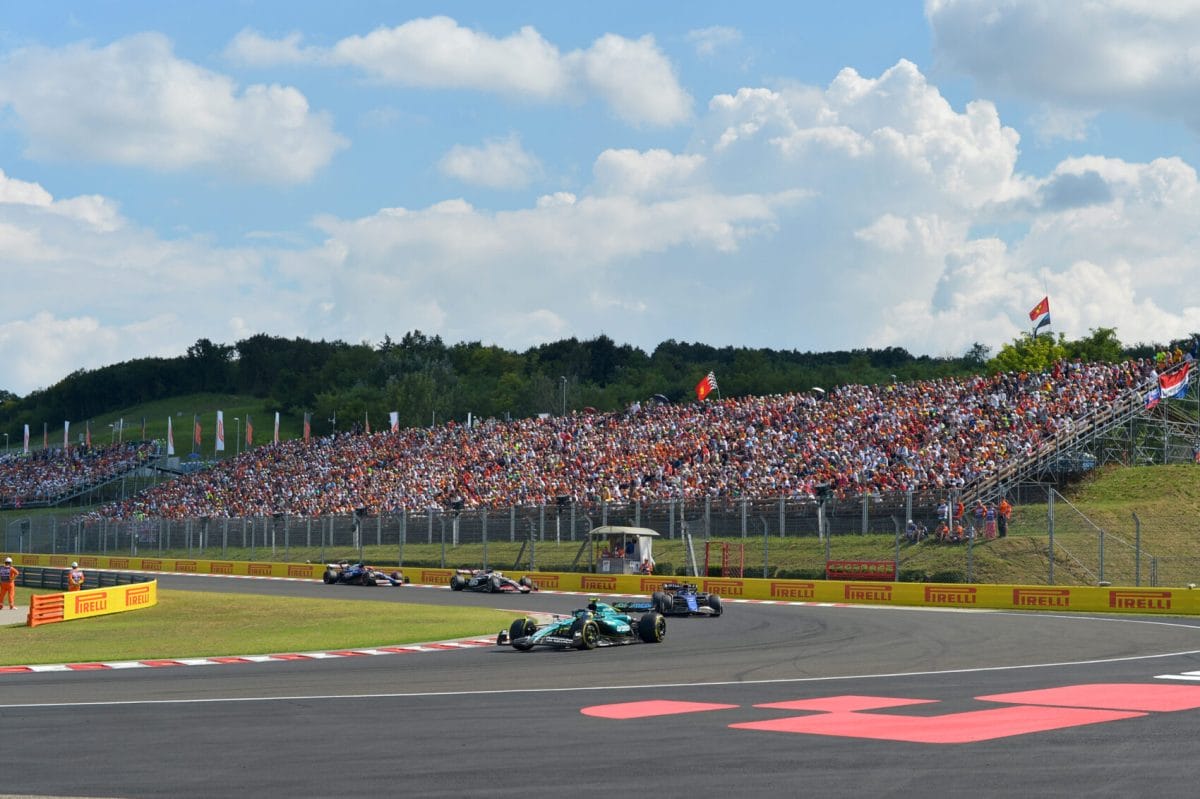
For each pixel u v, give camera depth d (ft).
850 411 190.49
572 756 37.73
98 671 69.26
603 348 538.88
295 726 44.60
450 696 53.67
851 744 39.58
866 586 132.36
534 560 170.60
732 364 500.74
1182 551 132.16
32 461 392.88
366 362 606.55
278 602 136.56
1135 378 174.19
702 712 47.70
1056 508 144.97
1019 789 32.14
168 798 32.22
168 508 281.95
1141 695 52.31
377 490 234.79
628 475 194.90
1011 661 68.54
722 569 151.12
